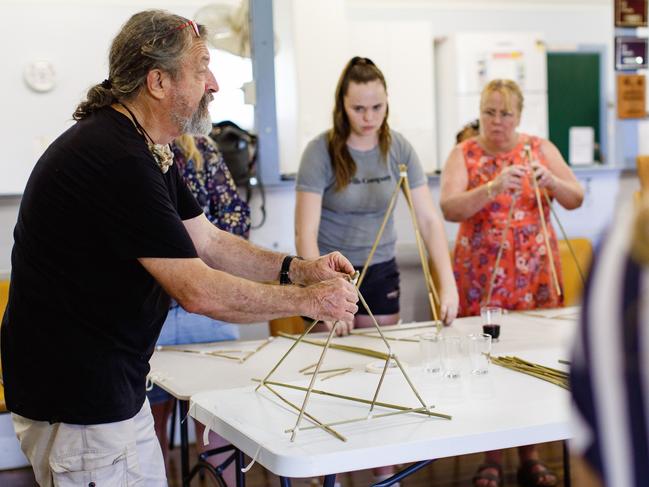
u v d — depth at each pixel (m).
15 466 3.26
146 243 1.52
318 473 1.40
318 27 4.72
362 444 1.45
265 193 3.49
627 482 0.60
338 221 2.68
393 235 2.80
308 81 4.74
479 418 1.57
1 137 4.29
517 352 2.12
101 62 4.40
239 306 1.58
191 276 1.54
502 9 6.32
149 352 1.66
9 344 1.61
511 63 5.72
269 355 2.28
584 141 5.04
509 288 2.89
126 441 1.61
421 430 1.51
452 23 6.26
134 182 1.50
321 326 2.70
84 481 1.58
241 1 3.48
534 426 1.52
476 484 2.84
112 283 1.54
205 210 2.59
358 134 2.59
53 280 1.54
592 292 0.63
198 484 3.02
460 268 2.96
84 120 1.59
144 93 1.60
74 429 1.58
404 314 3.71
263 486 3.00
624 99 4.13
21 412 1.61
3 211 3.23
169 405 2.72
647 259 0.61
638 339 0.60
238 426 1.58
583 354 0.63
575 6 6.50
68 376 1.56
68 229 1.52
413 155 2.73
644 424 0.59
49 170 1.53
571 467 3.01
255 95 3.47
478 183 2.92
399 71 5.49
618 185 3.99
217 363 2.21
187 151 2.52
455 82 5.70
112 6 4.38
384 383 1.87
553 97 6.43
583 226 3.94
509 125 2.84
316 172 2.61
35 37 4.30
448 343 1.82
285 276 1.91
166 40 1.58
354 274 1.80
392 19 6.11
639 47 4.11
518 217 2.89
